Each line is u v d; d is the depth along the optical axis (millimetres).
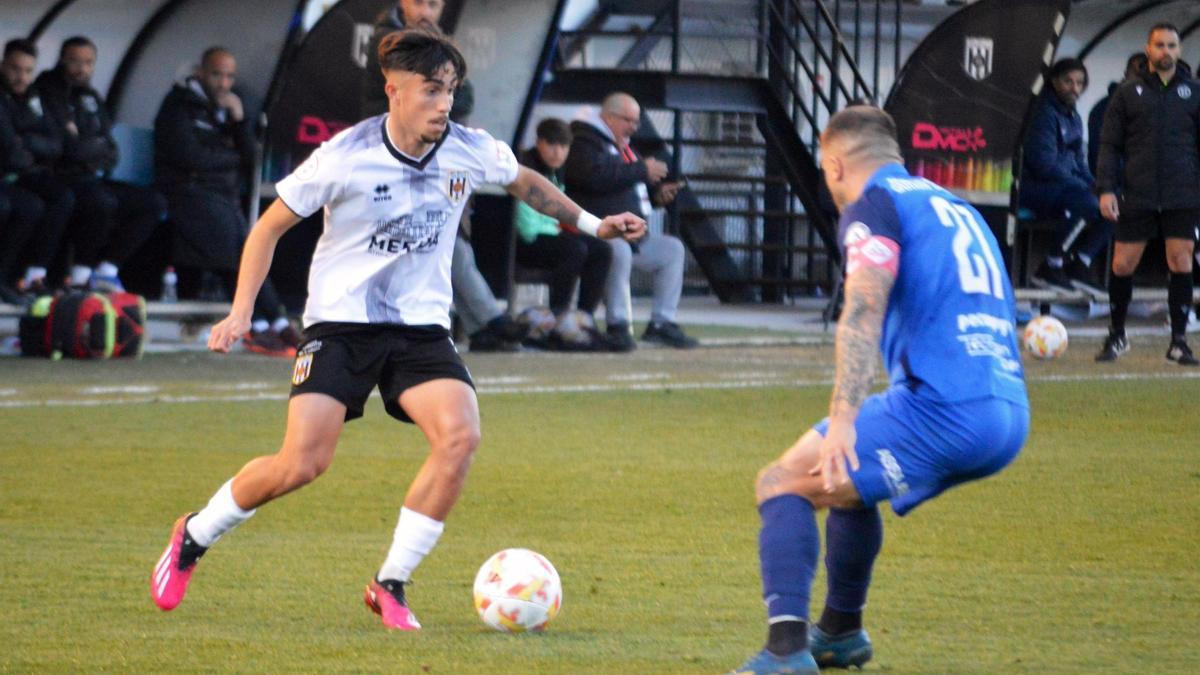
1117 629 17047
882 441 14156
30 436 31031
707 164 73312
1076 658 15555
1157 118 46469
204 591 18766
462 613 17859
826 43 72438
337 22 50469
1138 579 19938
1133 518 24281
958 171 57844
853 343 13734
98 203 46312
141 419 33688
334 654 15344
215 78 48375
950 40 57062
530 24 51500
